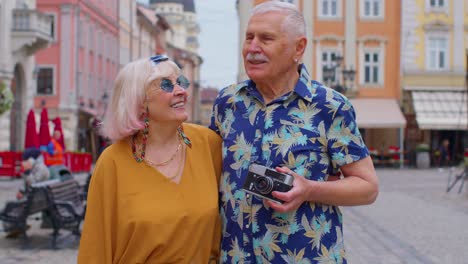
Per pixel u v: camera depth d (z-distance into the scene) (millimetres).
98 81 47875
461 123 35125
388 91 37312
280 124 3062
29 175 10859
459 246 9578
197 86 95812
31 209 9477
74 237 10070
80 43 42000
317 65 37094
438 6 37188
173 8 129875
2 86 20500
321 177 3059
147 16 72875
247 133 3131
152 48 74375
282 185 2836
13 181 23391
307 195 2887
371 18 37250
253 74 3066
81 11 42406
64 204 9281
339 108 3035
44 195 9266
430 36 37219
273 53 3021
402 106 37250
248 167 3092
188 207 3086
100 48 48656
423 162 34531
